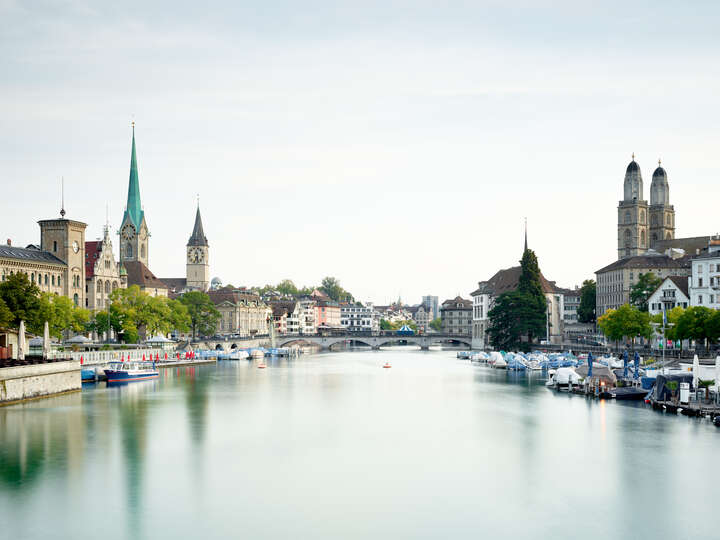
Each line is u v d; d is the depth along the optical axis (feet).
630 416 332.80
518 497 202.28
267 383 500.33
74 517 183.21
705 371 364.99
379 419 330.95
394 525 179.52
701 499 200.23
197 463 237.66
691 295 643.45
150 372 527.40
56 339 586.86
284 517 184.85
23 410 331.57
